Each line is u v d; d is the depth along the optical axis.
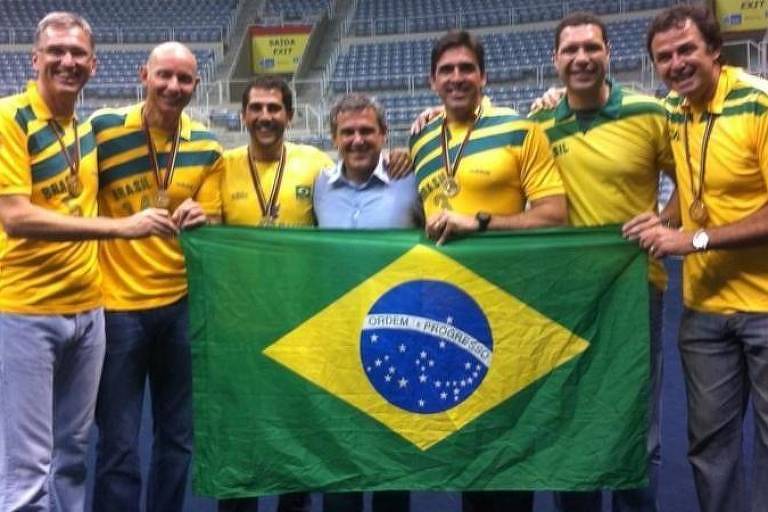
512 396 2.73
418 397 2.74
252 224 3.15
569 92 3.03
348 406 2.74
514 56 14.70
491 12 16.17
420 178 2.96
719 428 2.77
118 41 16.98
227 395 2.72
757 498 2.74
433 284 2.73
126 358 3.00
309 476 2.73
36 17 18.03
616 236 2.68
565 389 2.71
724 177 2.61
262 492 2.73
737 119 2.58
